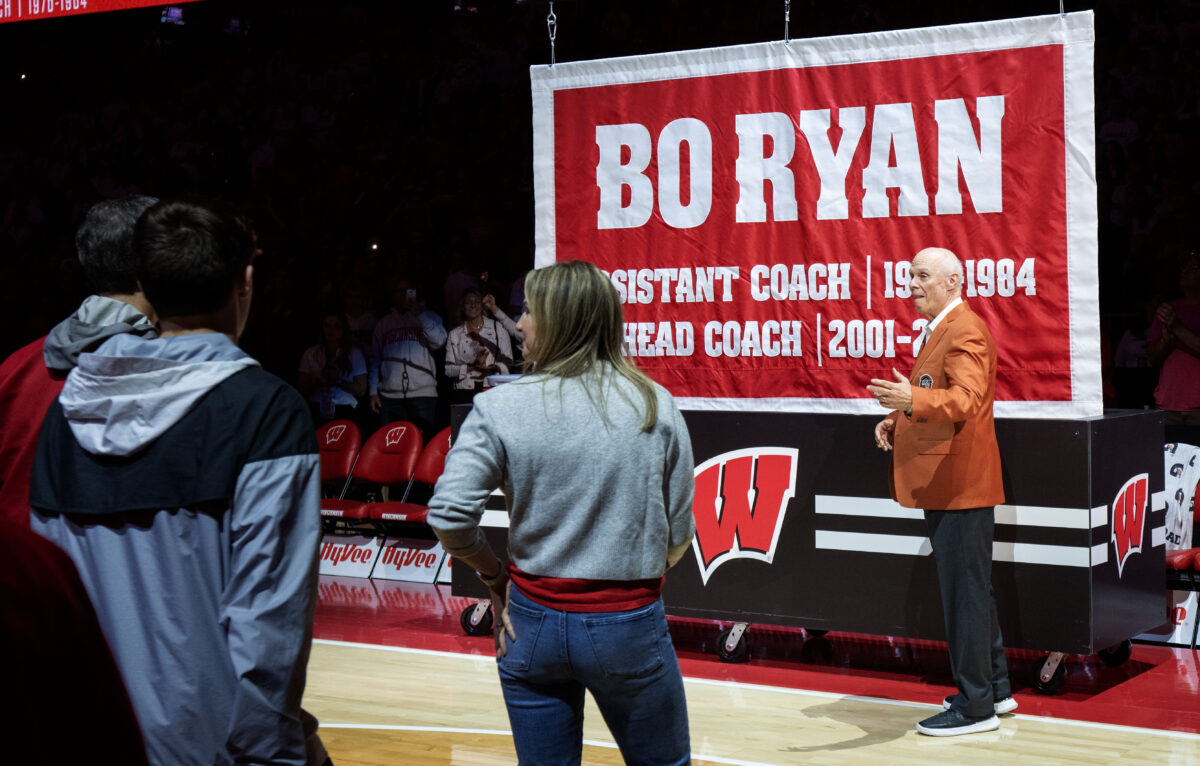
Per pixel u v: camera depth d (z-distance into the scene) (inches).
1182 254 332.2
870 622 211.0
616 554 95.5
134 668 72.3
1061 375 199.8
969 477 177.2
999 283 204.1
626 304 233.8
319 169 483.5
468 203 449.1
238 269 79.4
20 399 90.5
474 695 204.7
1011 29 201.3
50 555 49.7
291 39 504.4
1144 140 366.9
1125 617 204.8
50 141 537.0
